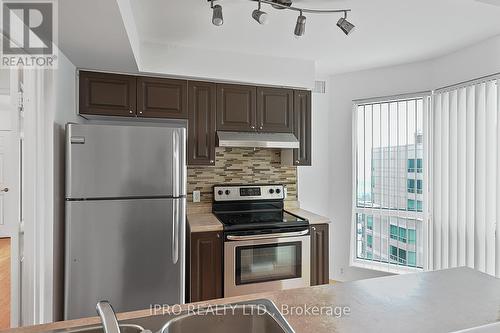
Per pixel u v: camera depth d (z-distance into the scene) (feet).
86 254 6.27
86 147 6.28
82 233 6.25
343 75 11.59
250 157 10.62
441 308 3.40
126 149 6.51
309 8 6.47
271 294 3.84
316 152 11.73
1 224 16.78
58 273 6.36
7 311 8.53
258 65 9.39
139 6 6.32
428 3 6.30
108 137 6.40
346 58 9.79
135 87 8.44
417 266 10.16
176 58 8.58
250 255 8.43
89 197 6.29
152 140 6.69
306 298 3.68
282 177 11.03
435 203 9.68
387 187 10.75
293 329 2.94
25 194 5.70
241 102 9.42
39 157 5.83
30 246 5.69
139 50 8.18
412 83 10.27
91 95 8.05
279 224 8.68
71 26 5.39
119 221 6.45
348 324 3.05
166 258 6.75
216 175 10.21
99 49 6.56
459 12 6.71
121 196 6.47
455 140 9.16
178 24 7.24
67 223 6.19
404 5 6.37
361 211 11.28
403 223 10.46
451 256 9.15
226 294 8.23
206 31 7.66
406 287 4.00
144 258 6.60
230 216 9.52
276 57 9.58
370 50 9.07
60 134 6.52
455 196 9.14
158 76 8.65
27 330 3.02
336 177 11.73
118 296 6.44
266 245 8.56
